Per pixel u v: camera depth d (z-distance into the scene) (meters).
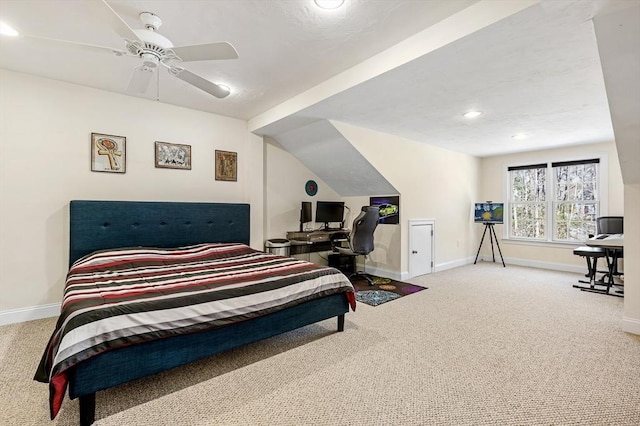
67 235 3.11
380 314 3.16
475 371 2.04
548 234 5.68
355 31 2.15
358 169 4.58
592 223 5.19
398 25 2.09
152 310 1.70
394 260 4.82
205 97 3.45
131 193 3.46
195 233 3.75
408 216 4.86
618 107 2.13
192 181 3.89
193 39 2.23
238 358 2.23
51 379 1.38
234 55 1.91
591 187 5.21
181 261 3.01
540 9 1.67
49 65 2.73
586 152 5.18
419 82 2.65
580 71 2.46
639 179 2.60
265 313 2.13
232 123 4.23
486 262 6.36
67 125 3.10
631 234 2.66
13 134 2.85
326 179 5.32
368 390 1.83
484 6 1.84
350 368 2.08
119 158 3.38
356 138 4.09
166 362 1.74
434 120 3.80
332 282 2.58
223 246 3.53
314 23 2.05
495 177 6.35
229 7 1.87
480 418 1.58
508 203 6.23
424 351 2.33
